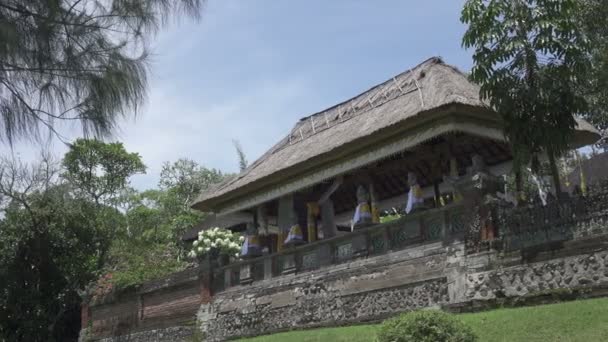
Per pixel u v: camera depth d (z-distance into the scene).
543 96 13.96
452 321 10.38
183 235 37.72
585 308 11.61
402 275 16.47
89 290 29.25
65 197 24.06
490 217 14.61
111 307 27.92
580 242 12.85
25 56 8.91
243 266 22.05
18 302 30.45
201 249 26.19
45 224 31.16
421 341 10.03
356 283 17.72
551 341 10.80
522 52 14.34
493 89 14.45
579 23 20.77
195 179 50.94
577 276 12.74
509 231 14.20
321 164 19.67
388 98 20.17
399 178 22.97
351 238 18.41
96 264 32.72
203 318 22.92
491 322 12.46
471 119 16.61
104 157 42.91
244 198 22.97
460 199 15.79
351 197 25.22
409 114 16.61
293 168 20.22
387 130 17.14
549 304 12.74
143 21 9.80
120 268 31.52
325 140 20.67
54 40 9.13
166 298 25.11
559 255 13.13
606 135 23.36
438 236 15.98
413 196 17.38
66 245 31.72
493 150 20.14
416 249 16.34
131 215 46.06
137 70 9.70
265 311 20.53
